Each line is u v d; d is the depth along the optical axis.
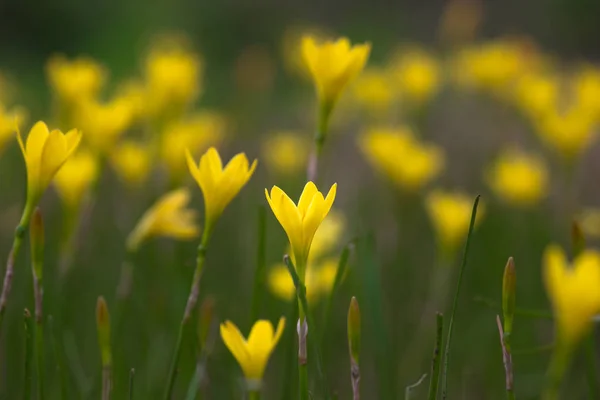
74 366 2.82
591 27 13.43
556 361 2.50
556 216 4.35
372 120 5.93
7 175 4.78
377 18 13.87
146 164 2.99
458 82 6.82
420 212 4.30
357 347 2.56
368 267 2.78
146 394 2.84
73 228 2.79
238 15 13.23
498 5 13.82
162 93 3.16
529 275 3.65
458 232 2.88
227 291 3.39
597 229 3.69
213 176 2.59
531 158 4.48
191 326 2.71
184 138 2.85
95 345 3.05
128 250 2.73
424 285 3.69
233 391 2.80
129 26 12.37
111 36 12.14
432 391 2.58
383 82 5.21
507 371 2.54
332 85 2.68
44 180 2.58
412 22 13.84
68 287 3.11
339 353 3.12
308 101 7.44
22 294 3.00
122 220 3.78
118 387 2.77
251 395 2.56
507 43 5.64
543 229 3.72
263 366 2.56
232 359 2.81
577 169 4.84
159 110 3.19
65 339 2.84
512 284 2.54
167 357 2.87
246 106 6.82
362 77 5.98
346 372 3.10
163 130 3.12
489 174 4.47
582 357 3.09
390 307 3.40
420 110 4.97
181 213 2.74
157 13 12.73
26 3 12.59
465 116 6.83
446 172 5.23
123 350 2.82
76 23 12.74
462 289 3.59
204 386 2.74
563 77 7.37
